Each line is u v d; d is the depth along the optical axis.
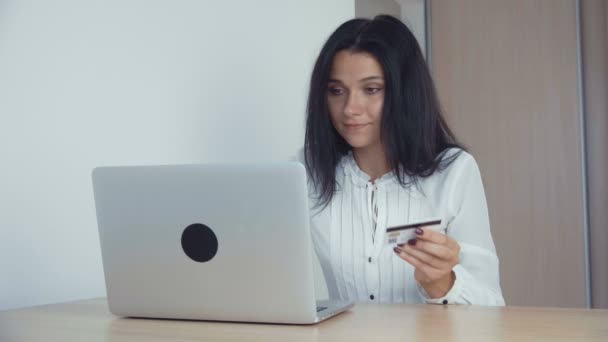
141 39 1.91
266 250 1.14
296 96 2.66
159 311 1.26
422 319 1.18
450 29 3.90
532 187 3.69
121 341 1.04
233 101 2.29
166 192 1.20
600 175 3.57
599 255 3.56
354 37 1.78
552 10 3.65
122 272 1.27
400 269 1.80
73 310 1.41
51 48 1.63
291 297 1.14
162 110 1.98
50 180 1.64
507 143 3.75
